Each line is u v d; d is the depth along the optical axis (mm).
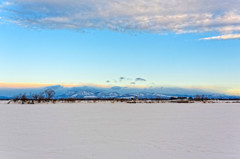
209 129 19969
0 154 11859
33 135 17109
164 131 18922
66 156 11438
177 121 25984
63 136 16688
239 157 11242
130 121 25938
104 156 11406
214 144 14023
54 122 25016
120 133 17953
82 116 32062
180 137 16297
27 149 12883
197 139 15586
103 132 18438
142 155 11570
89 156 11422
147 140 15250
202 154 11758
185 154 11758
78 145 13836
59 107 57406
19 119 27969
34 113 37375
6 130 19391
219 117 30781
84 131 18938
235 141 14906
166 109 49406
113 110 45781
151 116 32344
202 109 49656
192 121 26109
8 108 51969
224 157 11234
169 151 12320
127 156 11398
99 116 32188
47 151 12445
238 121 26109
